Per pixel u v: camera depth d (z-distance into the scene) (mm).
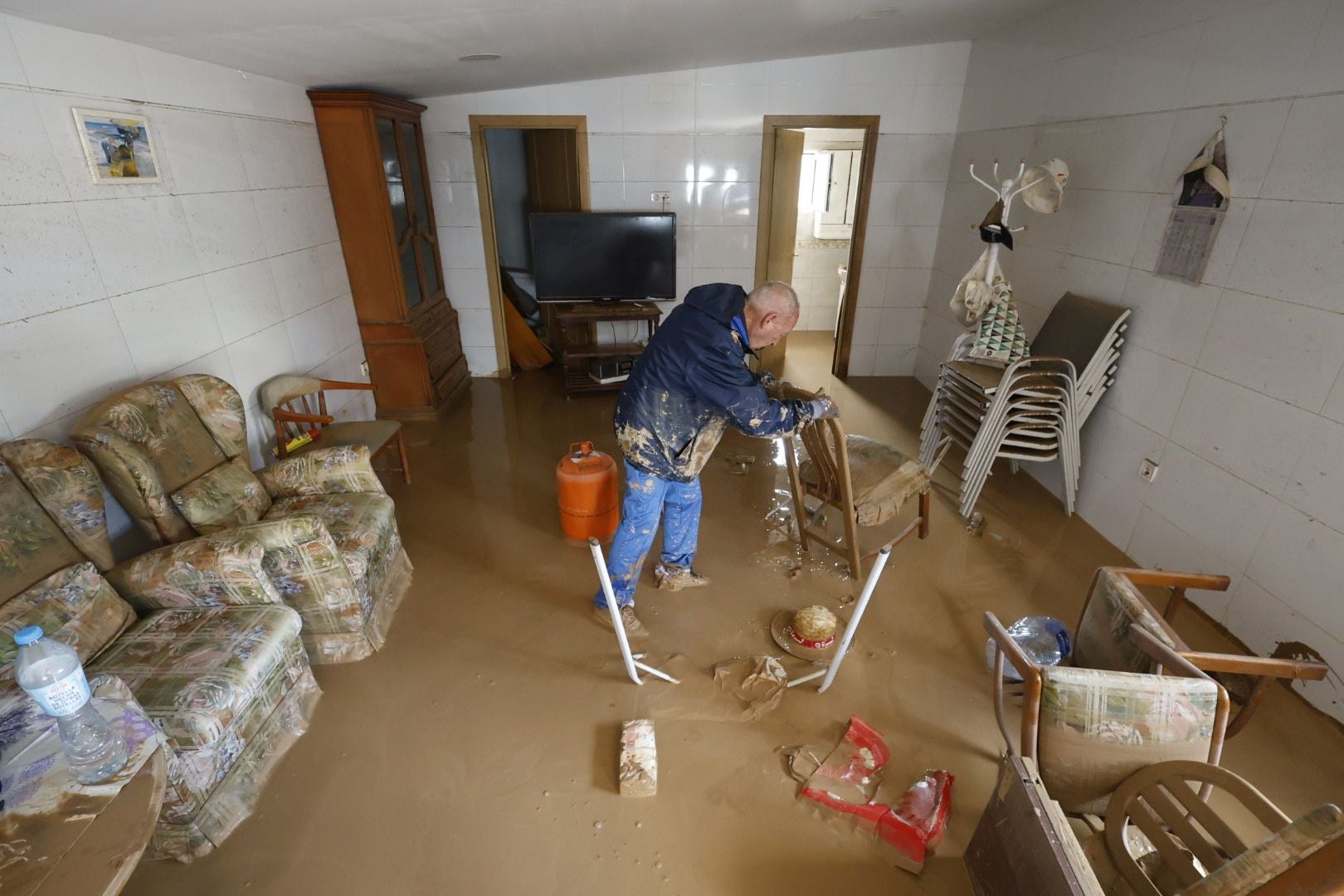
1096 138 2992
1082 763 1439
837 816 1736
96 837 1047
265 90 3111
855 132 5680
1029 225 3551
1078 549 2912
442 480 3531
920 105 4363
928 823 1672
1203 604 2480
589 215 4473
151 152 2396
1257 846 1063
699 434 2229
